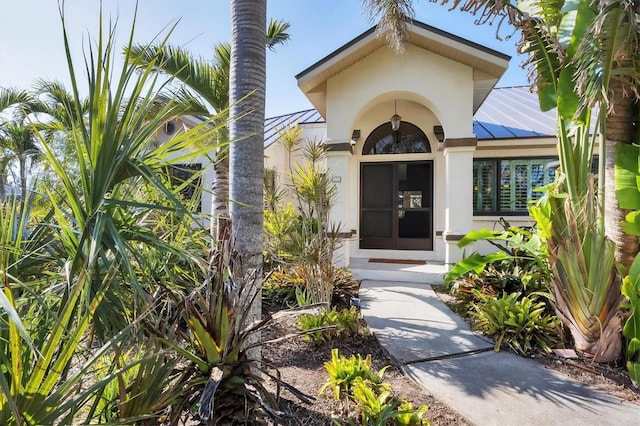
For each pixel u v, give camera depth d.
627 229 4.27
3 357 1.84
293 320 5.85
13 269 2.30
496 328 5.13
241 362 2.40
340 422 3.11
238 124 3.75
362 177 12.34
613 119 4.43
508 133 11.51
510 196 11.41
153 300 2.24
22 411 1.52
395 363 4.48
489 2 4.71
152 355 2.06
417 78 8.92
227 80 7.69
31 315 2.21
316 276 6.32
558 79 4.73
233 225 3.47
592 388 3.80
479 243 11.27
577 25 4.23
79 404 1.90
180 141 2.44
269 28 8.50
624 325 4.18
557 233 4.93
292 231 6.91
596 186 4.83
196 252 3.10
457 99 8.73
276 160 13.64
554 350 4.67
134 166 2.10
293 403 3.43
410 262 10.92
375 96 9.12
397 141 12.02
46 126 3.38
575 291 4.56
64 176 2.06
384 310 6.50
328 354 4.76
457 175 8.68
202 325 2.30
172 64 7.00
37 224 2.49
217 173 7.66
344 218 9.19
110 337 2.16
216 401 2.28
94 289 2.13
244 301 2.54
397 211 12.02
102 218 1.98
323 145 8.62
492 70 8.60
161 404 2.13
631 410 3.39
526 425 3.14
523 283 6.09
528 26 4.71
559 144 4.99
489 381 3.93
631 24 3.69
